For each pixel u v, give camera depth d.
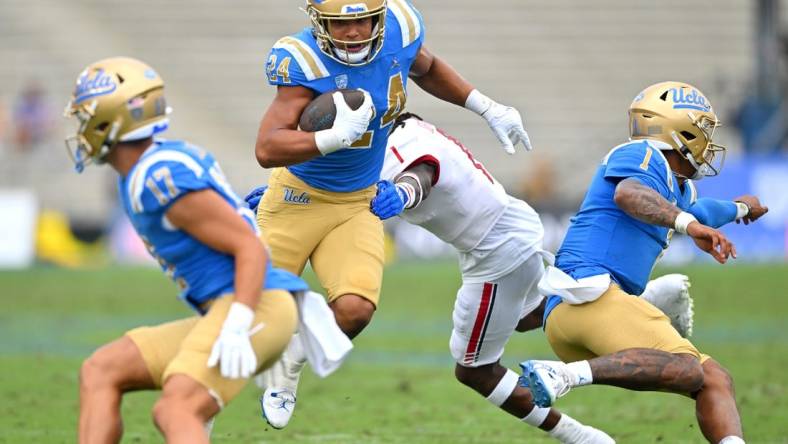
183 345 15.55
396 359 36.41
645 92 19.66
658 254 19.83
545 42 84.50
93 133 15.65
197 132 80.25
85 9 86.00
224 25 85.06
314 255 20.91
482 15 85.25
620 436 24.22
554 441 23.84
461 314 21.67
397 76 20.00
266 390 20.44
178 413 15.02
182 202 15.28
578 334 19.22
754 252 60.72
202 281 15.88
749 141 65.69
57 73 82.25
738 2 85.69
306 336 16.64
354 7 18.64
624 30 84.94
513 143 22.30
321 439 23.91
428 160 20.67
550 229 62.53
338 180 20.52
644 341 18.56
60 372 32.72
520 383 18.06
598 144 79.69
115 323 43.78
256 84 83.00
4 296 51.72
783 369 33.31
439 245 63.34
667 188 19.11
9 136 75.62
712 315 45.19
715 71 82.81
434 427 25.39
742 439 18.23
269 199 21.14
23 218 64.31
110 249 65.19
